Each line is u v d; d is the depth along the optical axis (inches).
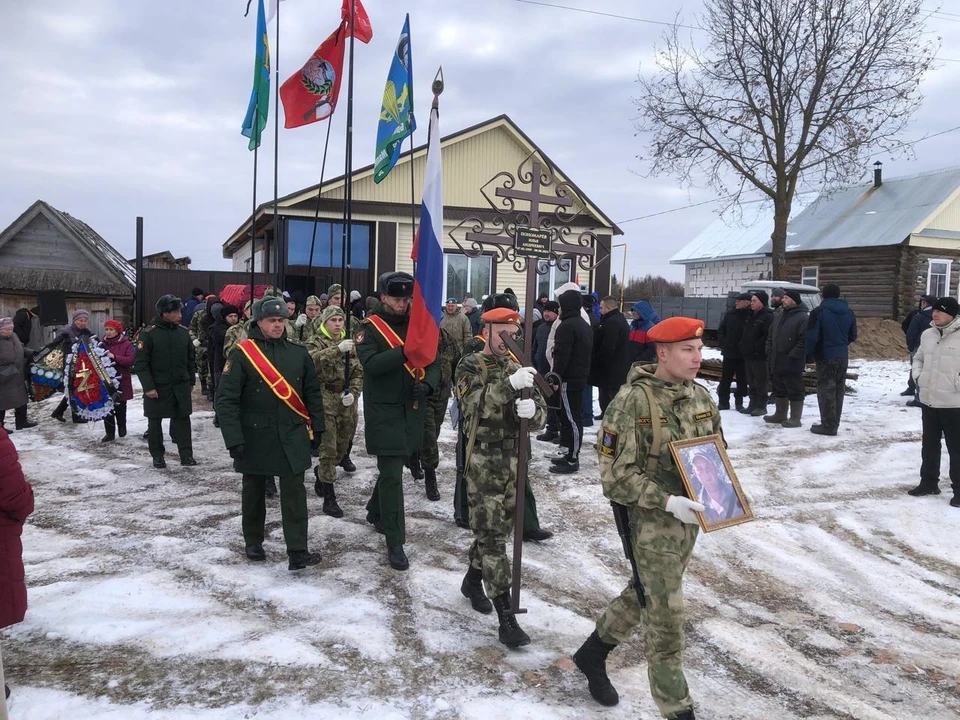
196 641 147.9
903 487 286.0
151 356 297.4
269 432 186.5
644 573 117.3
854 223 1129.4
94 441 358.0
